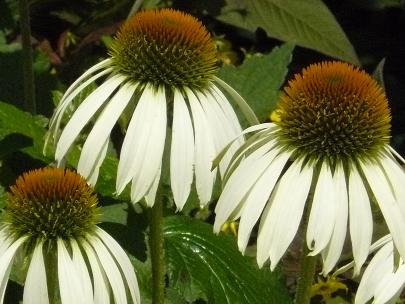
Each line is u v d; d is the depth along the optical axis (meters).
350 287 0.47
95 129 0.35
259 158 0.33
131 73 0.36
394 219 0.32
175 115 0.36
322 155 0.33
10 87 0.53
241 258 0.44
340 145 0.33
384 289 0.35
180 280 0.42
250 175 0.33
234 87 0.51
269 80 0.51
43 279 0.32
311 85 0.34
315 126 0.33
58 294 0.35
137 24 0.37
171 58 0.36
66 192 0.33
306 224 0.33
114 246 0.34
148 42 0.36
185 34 0.37
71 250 0.33
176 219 0.45
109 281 0.33
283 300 0.43
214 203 0.50
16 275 0.39
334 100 0.33
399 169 0.33
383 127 0.34
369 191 0.34
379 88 0.35
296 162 0.33
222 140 0.36
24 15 0.49
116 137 0.50
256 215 0.32
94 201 0.34
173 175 0.35
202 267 0.43
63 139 0.35
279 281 0.44
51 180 0.33
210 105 0.36
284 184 0.32
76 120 0.35
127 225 0.43
